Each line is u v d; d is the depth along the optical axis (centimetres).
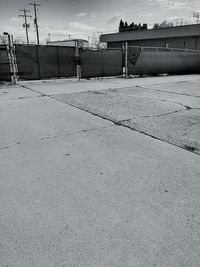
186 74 1717
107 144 348
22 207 205
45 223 185
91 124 448
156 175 258
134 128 422
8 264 149
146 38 3606
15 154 314
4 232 176
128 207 204
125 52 1352
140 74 1452
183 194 223
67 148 334
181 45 3238
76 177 255
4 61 1046
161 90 879
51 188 234
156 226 181
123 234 173
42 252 158
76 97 731
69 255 156
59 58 1171
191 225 182
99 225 183
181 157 304
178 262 150
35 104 632
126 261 151
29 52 1085
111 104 624
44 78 1150
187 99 695
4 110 563
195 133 394
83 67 1249
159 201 212
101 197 219
